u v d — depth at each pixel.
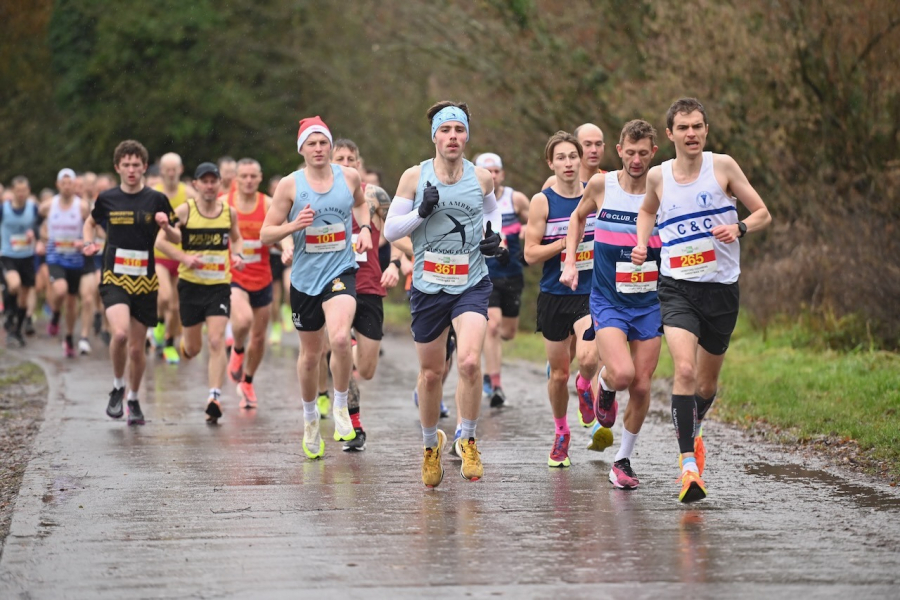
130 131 104.44
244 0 103.69
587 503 21.50
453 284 22.28
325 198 26.11
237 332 34.16
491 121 63.47
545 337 25.80
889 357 37.88
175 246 33.06
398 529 19.53
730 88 48.38
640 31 54.31
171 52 104.12
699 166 21.77
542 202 26.19
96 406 35.88
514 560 17.50
